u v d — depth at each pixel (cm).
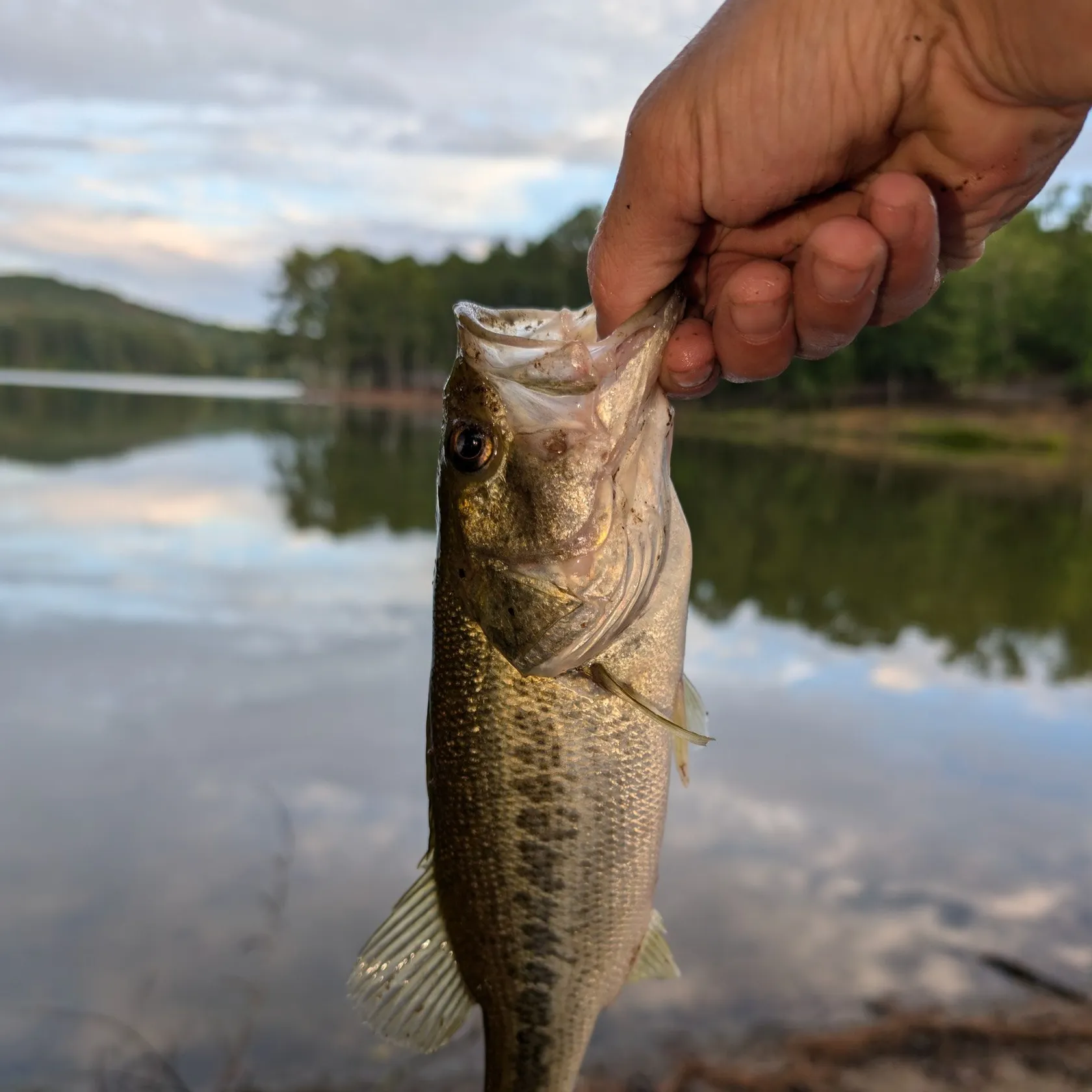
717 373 23
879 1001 43
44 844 54
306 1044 39
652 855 25
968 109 19
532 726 24
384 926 25
